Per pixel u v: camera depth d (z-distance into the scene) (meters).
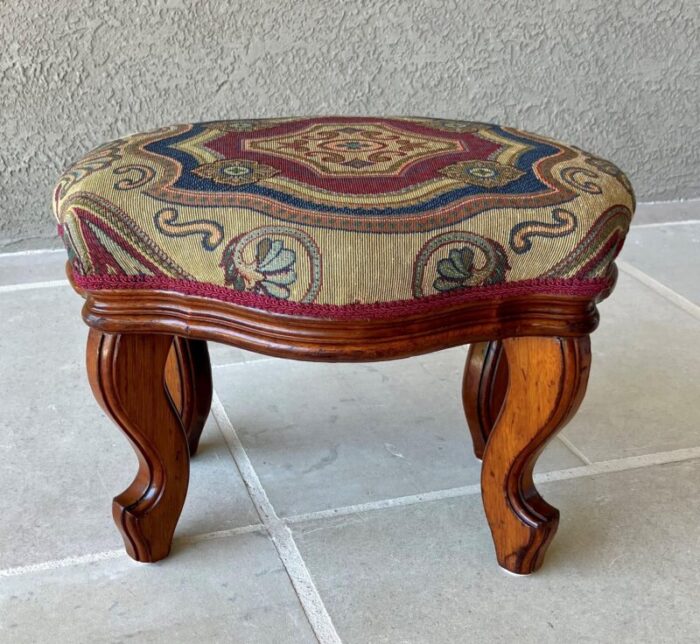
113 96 1.40
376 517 0.89
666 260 1.58
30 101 1.36
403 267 0.63
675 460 1.00
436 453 1.00
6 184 1.41
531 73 1.58
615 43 1.60
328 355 0.65
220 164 0.69
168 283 0.66
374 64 1.49
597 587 0.81
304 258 0.62
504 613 0.77
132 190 0.65
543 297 0.68
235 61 1.42
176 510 0.81
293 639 0.74
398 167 0.70
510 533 0.80
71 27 1.33
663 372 1.20
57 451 0.98
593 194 0.68
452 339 0.67
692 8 1.60
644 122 1.69
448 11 1.48
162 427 0.76
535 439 0.74
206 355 0.93
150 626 0.75
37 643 0.72
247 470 0.96
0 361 1.16
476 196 0.65
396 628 0.75
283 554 0.84
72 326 1.26
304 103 1.49
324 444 1.01
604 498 0.93
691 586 0.81
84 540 0.84
